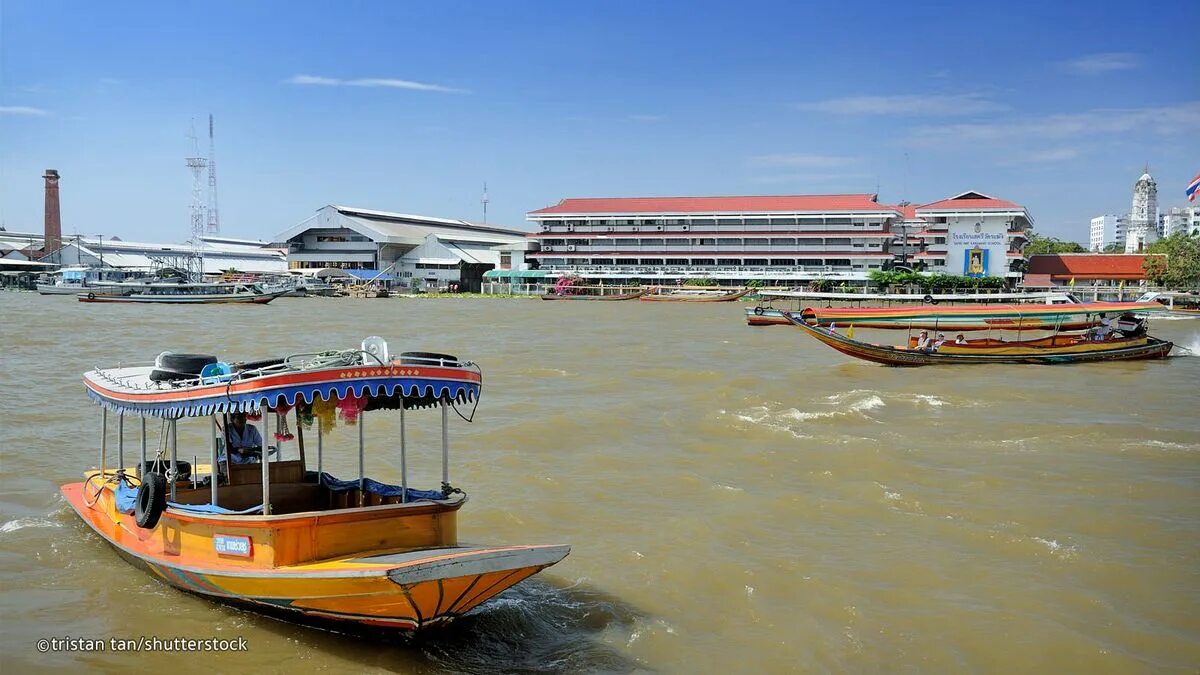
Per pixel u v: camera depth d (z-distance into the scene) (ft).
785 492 54.54
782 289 333.83
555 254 401.49
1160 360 130.93
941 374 114.52
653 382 104.22
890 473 59.31
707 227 385.50
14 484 54.95
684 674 32.24
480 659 32.99
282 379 32.53
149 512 36.45
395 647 33.32
